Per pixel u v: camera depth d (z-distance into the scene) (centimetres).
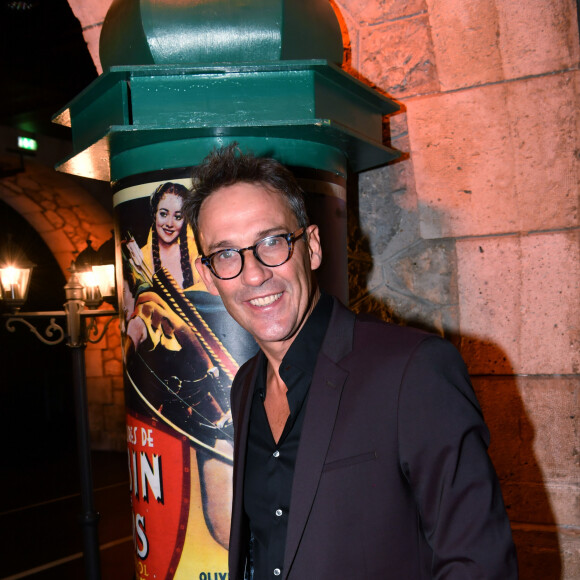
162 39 138
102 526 484
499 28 195
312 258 113
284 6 141
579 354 197
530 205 199
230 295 104
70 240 855
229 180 103
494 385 208
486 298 209
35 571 400
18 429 974
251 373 123
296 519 92
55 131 782
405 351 95
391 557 90
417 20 208
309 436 96
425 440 88
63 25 720
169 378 147
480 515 84
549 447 202
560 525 201
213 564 145
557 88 192
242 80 137
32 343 973
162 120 136
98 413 814
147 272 149
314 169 153
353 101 155
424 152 210
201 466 146
